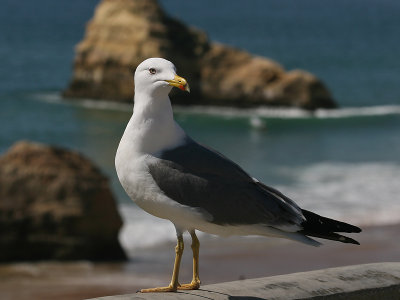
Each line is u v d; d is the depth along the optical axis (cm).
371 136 3150
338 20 17188
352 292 427
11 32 10300
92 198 1345
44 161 1377
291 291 421
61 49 7550
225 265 1298
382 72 6256
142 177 439
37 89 4622
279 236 442
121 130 3403
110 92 3925
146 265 1325
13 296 1105
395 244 1446
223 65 3891
